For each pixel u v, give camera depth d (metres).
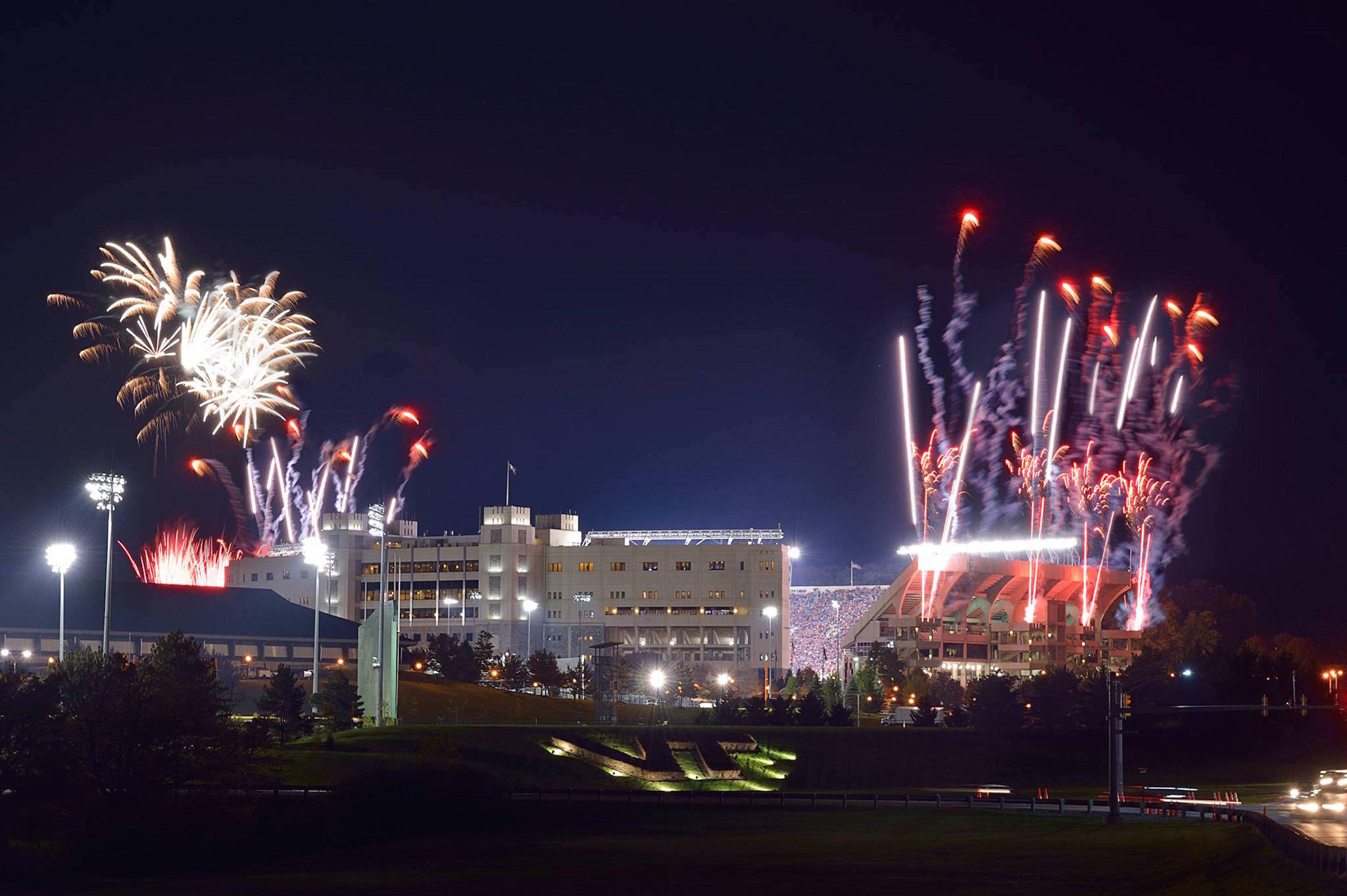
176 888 81.75
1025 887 81.88
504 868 91.81
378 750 134.50
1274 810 136.75
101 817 93.81
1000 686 198.38
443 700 188.88
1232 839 95.94
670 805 125.94
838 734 178.00
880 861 95.94
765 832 113.88
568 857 97.62
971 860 96.44
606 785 145.25
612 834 111.19
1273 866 73.12
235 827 98.56
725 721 191.00
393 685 150.75
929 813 126.69
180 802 98.31
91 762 98.88
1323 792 163.12
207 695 116.19
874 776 170.62
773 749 170.38
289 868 92.31
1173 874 84.81
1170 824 120.12
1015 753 186.25
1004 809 130.50
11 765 95.25
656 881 85.62
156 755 100.62
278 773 114.75
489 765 139.88
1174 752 198.62
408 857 97.94
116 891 80.44
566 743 151.88
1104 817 125.00
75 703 102.94
